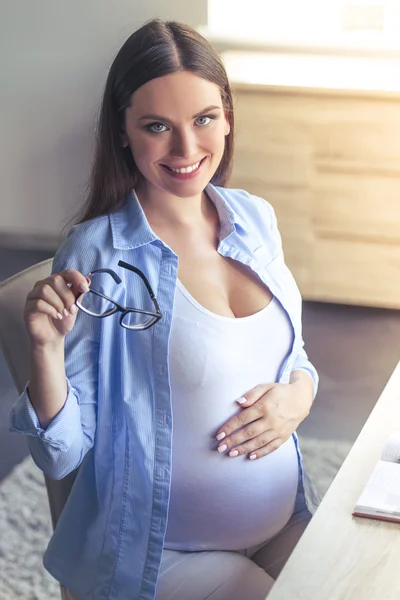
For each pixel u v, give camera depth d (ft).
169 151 4.94
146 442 4.99
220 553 5.24
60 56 14.60
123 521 5.01
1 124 15.20
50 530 8.59
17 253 15.53
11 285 5.30
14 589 7.86
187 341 5.07
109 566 5.01
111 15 14.19
